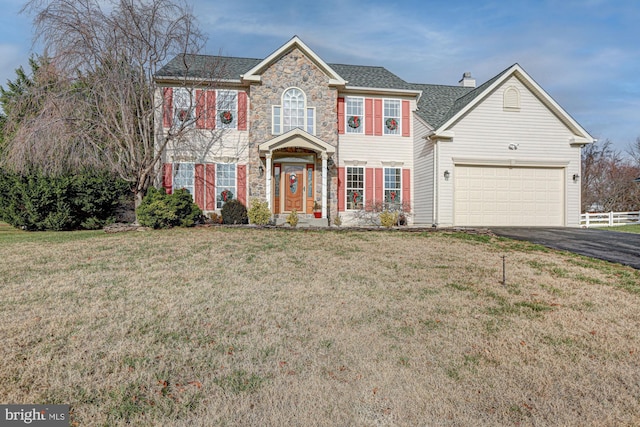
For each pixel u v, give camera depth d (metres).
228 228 13.84
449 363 4.49
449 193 16.22
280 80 16.83
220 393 3.81
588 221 21.45
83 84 13.66
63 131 12.70
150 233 12.80
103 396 3.71
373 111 18.30
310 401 3.70
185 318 5.63
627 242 11.88
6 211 15.74
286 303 6.34
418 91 18.30
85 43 13.10
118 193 17.23
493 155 16.47
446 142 16.23
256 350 4.70
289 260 9.29
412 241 12.06
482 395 3.86
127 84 14.01
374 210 16.94
